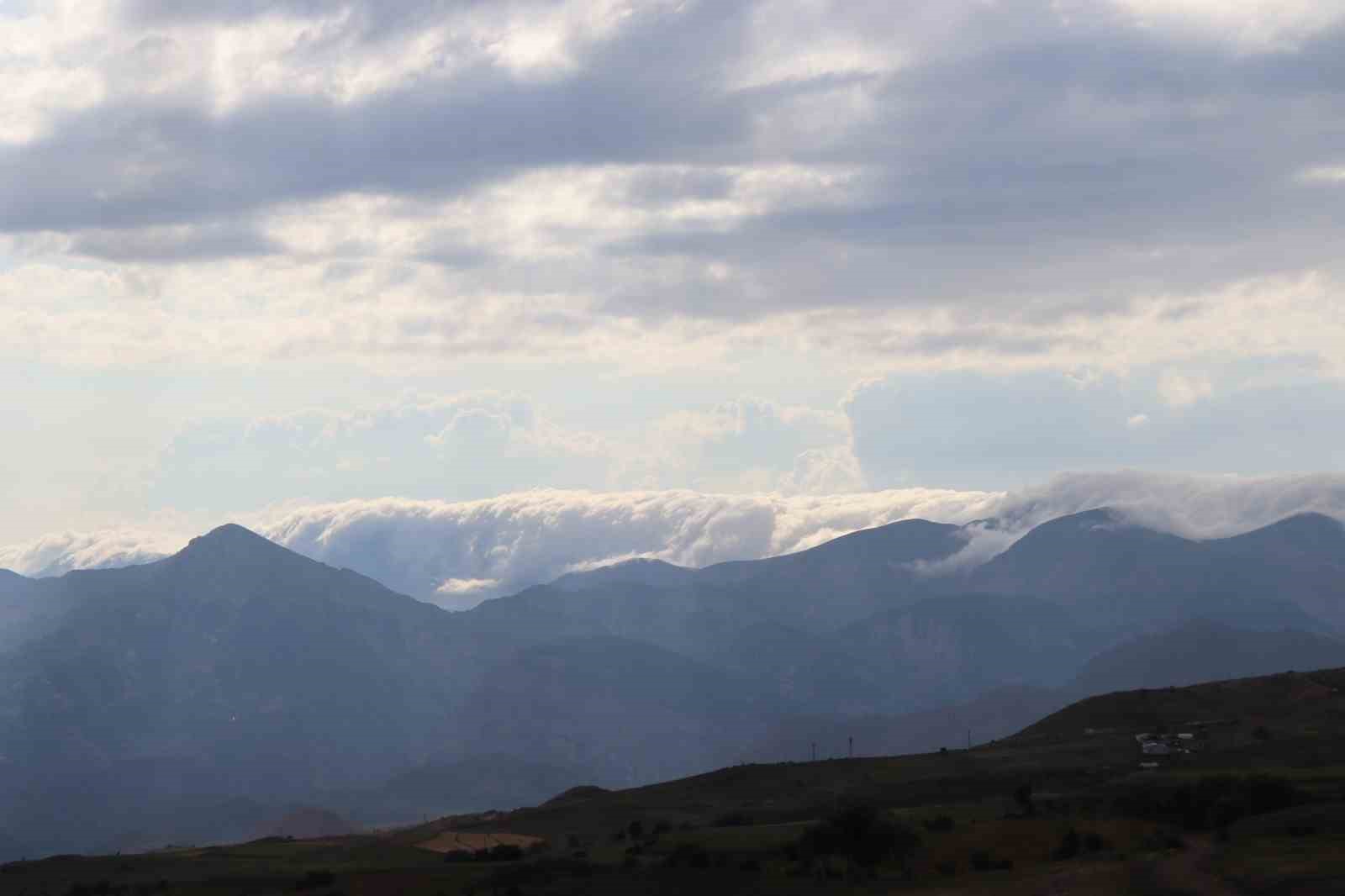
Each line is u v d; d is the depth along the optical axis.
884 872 184.25
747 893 176.38
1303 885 153.38
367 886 190.50
